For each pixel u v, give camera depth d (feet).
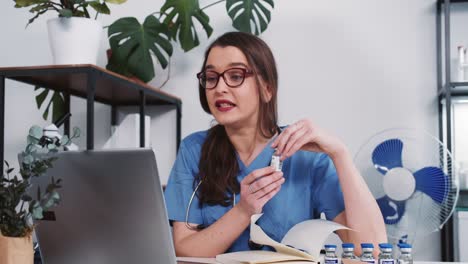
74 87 6.40
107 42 7.91
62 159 2.57
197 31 7.70
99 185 2.52
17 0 5.61
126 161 2.41
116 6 7.97
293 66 7.43
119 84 5.88
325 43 7.36
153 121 7.84
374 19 7.24
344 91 7.28
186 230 4.14
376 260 2.84
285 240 3.20
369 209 3.78
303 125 3.68
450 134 6.34
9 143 8.06
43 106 8.00
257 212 3.54
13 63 8.18
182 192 4.26
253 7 7.01
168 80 7.77
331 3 7.36
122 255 2.59
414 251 6.97
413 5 7.14
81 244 2.70
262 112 4.06
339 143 3.76
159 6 7.89
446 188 5.18
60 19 5.51
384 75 7.19
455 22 7.09
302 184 4.18
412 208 5.30
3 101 5.43
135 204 2.46
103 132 7.93
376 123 7.18
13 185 2.50
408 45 7.14
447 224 6.48
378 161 5.46
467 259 6.28
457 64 7.02
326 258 2.81
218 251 3.67
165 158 7.78
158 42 6.91
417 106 7.08
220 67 3.88
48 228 2.76
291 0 7.47
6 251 2.45
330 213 4.07
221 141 4.27
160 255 2.51
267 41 7.51
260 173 3.51
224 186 4.13
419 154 5.35
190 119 7.71
